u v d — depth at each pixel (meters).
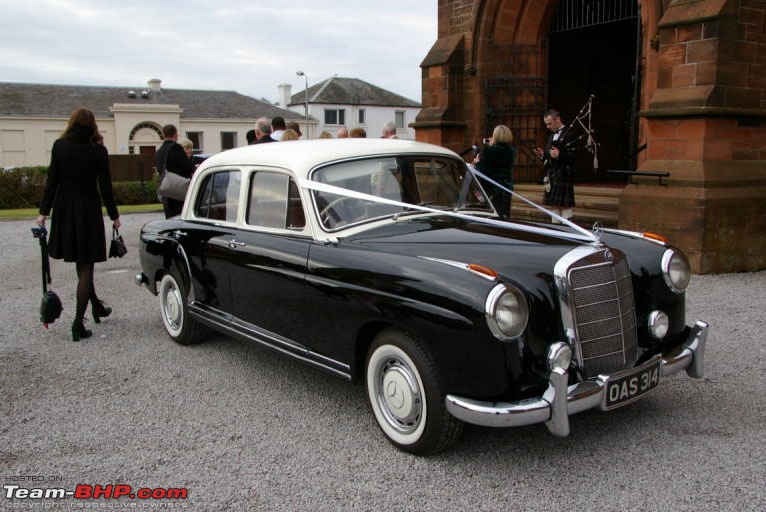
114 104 38.56
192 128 41.44
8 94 39.62
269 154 4.48
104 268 9.43
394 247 3.65
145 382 4.68
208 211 5.07
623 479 3.13
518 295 3.00
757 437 3.52
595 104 15.48
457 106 12.86
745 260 7.75
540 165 12.68
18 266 9.73
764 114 7.73
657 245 3.87
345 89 57.44
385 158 4.41
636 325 3.55
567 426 3.00
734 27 7.37
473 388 3.05
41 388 4.59
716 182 7.39
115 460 3.51
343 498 3.05
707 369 4.54
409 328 3.24
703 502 2.91
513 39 12.38
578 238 3.61
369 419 3.96
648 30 9.08
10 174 22.44
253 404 4.23
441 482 3.16
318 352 3.89
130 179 24.55
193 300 5.18
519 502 2.96
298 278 3.91
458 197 4.60
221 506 3.03
